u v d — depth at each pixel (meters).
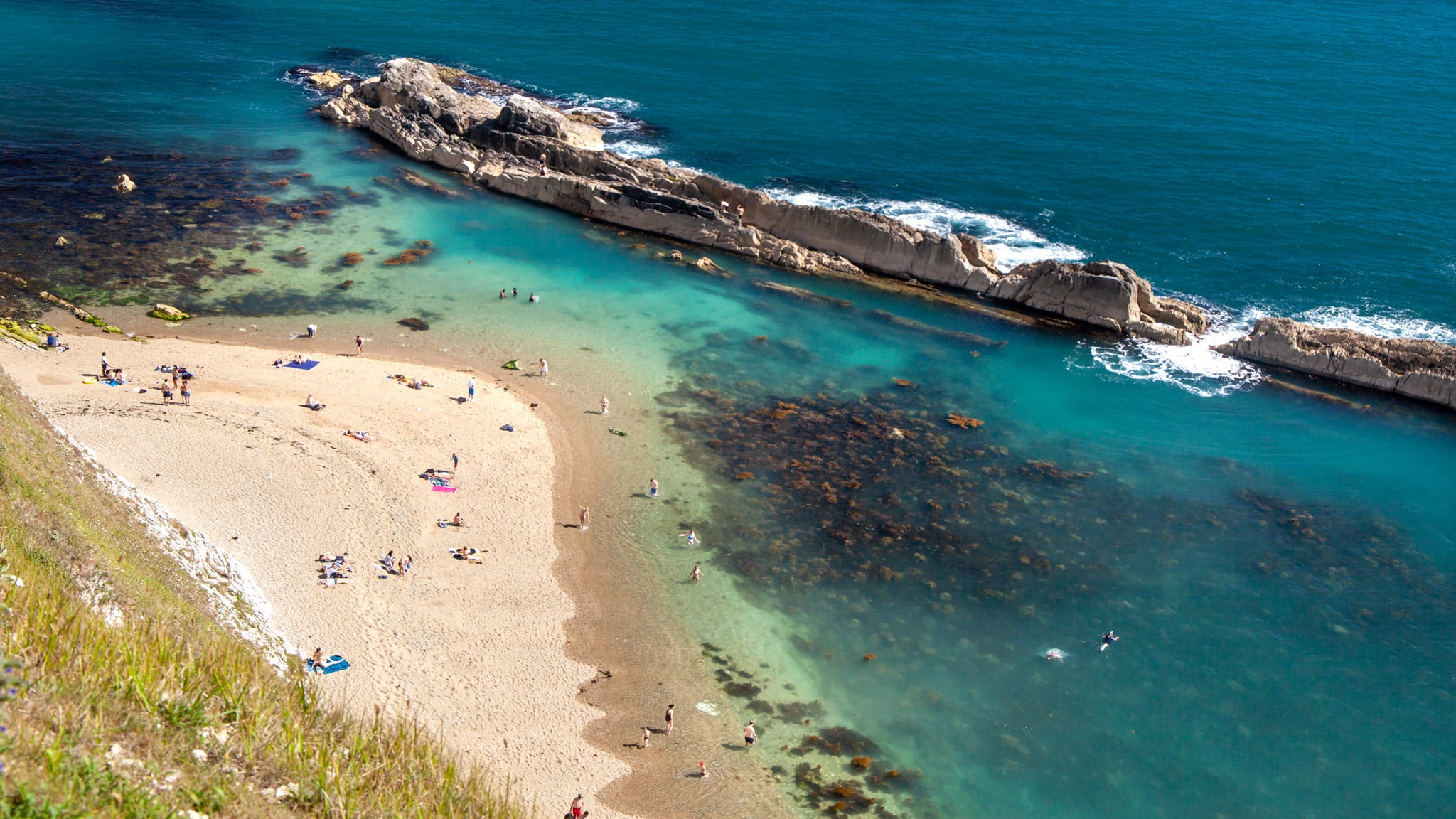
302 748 20.69
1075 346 75.56
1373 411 67.81
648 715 42.84
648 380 69.19
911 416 66.12
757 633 47.91
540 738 40.75
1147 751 42.12
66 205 87.88
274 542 49.25
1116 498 58.28
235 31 146.75
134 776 17.30
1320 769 41.44
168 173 97.31
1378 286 80.56
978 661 46.66
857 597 50.31
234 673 22.34
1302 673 46.19
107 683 19.36
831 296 82.31
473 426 61.91
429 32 147.75
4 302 70.56
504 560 50.91
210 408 59.78
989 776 40.81
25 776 15.44
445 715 40.81
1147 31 147.38
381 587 47.56
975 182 98.81
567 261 86.69
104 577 30.39
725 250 90.31
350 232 89.00
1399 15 156.12
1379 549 54.59
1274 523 56.53
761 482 58.78
